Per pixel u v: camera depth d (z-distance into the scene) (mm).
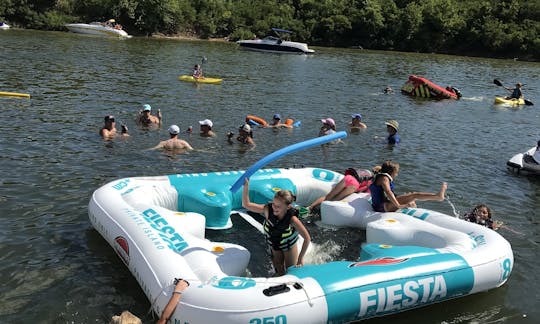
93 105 13109
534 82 28281
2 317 4352
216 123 12266
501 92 23156
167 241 5098
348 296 4387
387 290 4566
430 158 10609
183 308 4160
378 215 6559
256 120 12430
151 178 6785
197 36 46438
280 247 5172
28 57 22016
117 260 5441
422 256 5074
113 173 8102
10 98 13141
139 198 6160
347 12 49688
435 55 45938
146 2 43688
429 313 4855
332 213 6691
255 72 23719
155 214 5645
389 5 50000
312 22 48875
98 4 42625
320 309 4254
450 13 49062
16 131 9953
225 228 6449
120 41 35375
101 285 4934
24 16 40031
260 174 7418
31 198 6832
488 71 32969
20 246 5551
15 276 4977
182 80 18844
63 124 10852
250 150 10125
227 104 14930
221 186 6898
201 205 6469
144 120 11375
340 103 16906
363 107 16547
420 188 8641
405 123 14375
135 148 9539
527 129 14852
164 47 33531
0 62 19672
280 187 7285
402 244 5996
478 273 5043
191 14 45844
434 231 5910
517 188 8961
